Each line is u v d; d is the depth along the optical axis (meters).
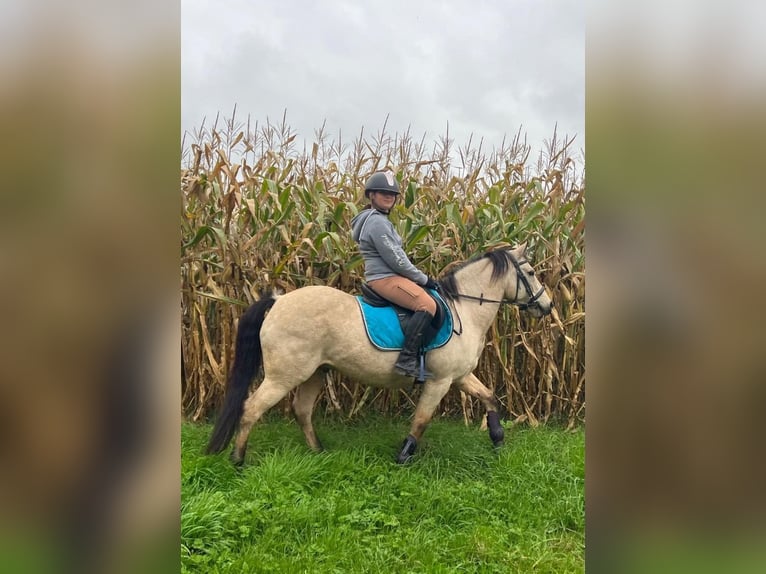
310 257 4.85
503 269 4.22
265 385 3.78
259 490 3.38
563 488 3.78
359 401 5.28
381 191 3.88
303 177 5.19
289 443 4.30
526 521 3.38
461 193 5.75
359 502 3.38
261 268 4.82
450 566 2.90
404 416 5.39
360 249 4.01
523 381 5.47
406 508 3.39
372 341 3.78
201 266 4.68
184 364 4.95
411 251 5.02
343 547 2.93
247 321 3.80
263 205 4.80
